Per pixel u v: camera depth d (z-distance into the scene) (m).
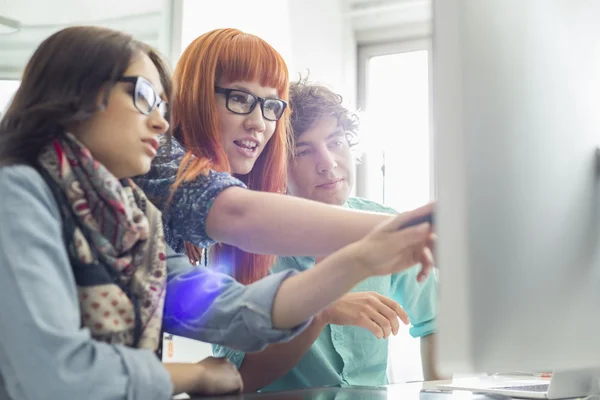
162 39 1.37
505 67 0.38
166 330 0.68
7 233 0.49
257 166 1.00
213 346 1.06
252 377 0.93
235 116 0.91
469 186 0.35
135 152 0.62
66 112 0.58
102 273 0.58
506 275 0.37
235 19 1.56
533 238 0.39
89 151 0.60
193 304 0.66
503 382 0.77
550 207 0.40
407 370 1.68
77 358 0.48
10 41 1.21
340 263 0.54
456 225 0.35
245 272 0.94
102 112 0.60
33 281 0.48
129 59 0.62
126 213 0.60
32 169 0.55
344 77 1.98
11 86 1.20
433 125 0.36
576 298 0.42
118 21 1.33
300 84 1.17
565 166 0.42
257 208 0.67
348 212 0.65
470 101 0.36
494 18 0.38
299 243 0.65
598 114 0.46
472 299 0.35
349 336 1.08
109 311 0.57
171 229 0.74
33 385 0.46
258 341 0.61
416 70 2.00
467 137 0.36
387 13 1.95
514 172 0.38
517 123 0.39
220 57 0.90
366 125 1.99
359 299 0.86
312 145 1.09
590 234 0.44
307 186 1.09
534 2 0.41
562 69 0.43
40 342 0.46
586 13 0.46
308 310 0.58
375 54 2.06
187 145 0.87
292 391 0.68
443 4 0.37
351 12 1.96
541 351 0.39
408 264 0.52
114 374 0.49
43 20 1.25
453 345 0.35
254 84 0.92
